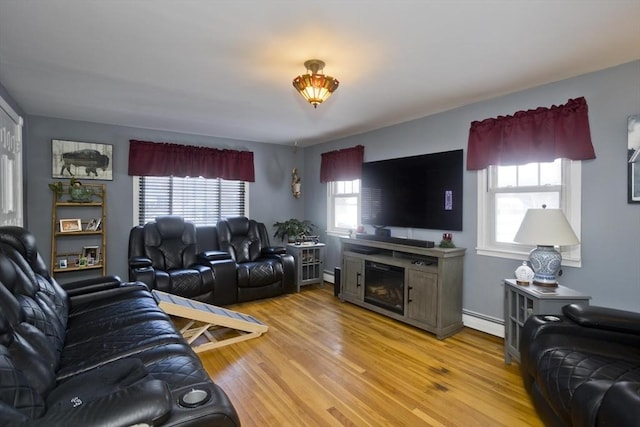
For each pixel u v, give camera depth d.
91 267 3.94
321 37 2.02
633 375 1.45
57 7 1.72
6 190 2.96
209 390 1.26
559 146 2.62
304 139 5.18
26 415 0.93
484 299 3.20
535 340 1.89
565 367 1.57
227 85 2.84
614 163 2.41
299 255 4.76
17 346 1.28
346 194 4.98
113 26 1.91
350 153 4.69
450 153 3.45
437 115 3.62
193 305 2.92
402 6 1.70
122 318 2.16
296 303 4.15
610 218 2.43
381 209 4.22
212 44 2.12
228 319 2.92
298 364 2.55
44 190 3.88
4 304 1.44
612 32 1.95
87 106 3.46
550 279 2.38
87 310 2.40
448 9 1.72
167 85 2.85
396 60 2.33
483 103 3.19
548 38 2.02
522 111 2.86
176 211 4.75
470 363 2.58
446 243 3.31
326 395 2.14
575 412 1.33
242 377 2.36
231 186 5.20
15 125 3.28
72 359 1.65
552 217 2.37
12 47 2.17
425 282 3.20
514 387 2.24
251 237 4.83
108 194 4.23
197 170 4.74
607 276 2.45
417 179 3.77
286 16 1.80
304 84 2.21
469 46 2.13
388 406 2.03
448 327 3.13
